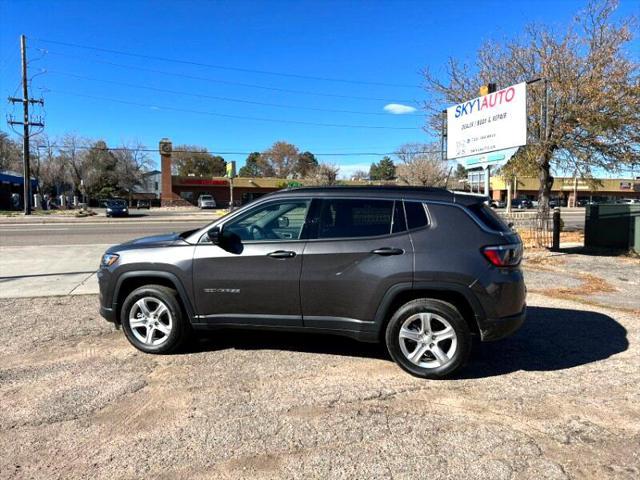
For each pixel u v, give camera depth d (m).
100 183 75.19
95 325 6.11
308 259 4.50
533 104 18.64
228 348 5.22
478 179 13.69
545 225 13.56
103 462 3.08
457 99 21.70
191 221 33.31
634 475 2.96
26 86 40.50
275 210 4.76
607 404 3.93
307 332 4.63
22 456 3.14
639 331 5.88
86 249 14.28
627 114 17.69
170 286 5.00
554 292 8.05
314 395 4.07
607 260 11.47
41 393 4.09
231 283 4.67
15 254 13.02
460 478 2.93
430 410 3.81
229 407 3.84
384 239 4.41
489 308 4.23
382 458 3.13
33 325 6.11
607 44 17.59
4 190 59.31
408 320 4.38
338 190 4.66
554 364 4.80
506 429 3.52
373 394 4.09
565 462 3.10
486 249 4.27
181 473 2.97
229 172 41.66
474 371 4.61
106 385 4.25
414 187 4.69
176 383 4.30
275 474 2.96
